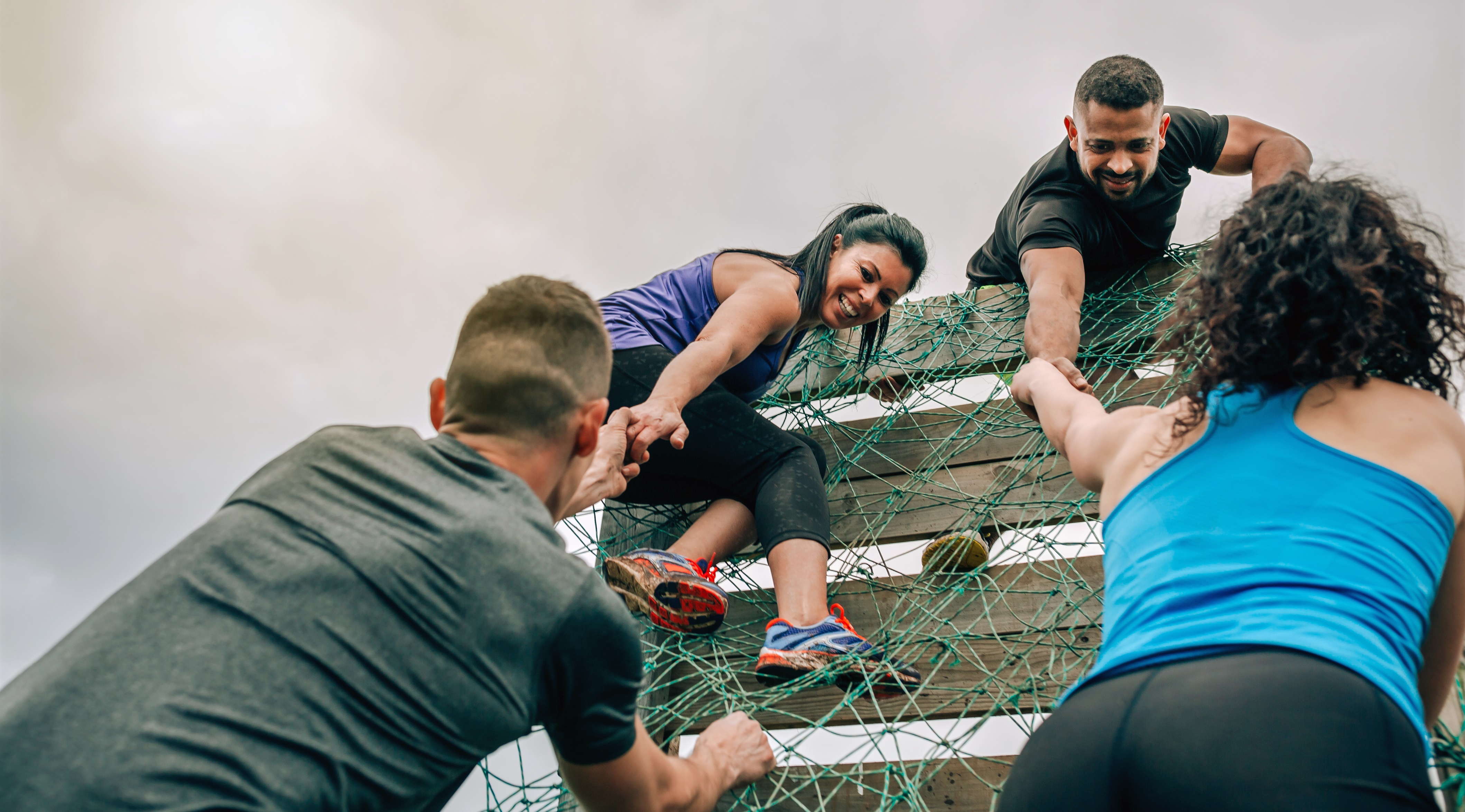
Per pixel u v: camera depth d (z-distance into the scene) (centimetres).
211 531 107
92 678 93
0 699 96
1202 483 112
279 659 98
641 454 198
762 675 197
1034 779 99
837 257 257
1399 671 92
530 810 190
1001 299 303
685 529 268
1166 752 88
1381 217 122
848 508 271
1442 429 110
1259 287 119
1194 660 96
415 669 103
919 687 201
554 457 130
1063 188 286
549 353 128
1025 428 267
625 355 231
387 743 101
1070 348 246
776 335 243
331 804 96
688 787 145
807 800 206
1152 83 264
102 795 87
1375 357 119
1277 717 86
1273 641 93
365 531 108
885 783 196
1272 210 124
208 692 94
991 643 221
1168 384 262
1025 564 235
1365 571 98
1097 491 136
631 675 121
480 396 127
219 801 89
